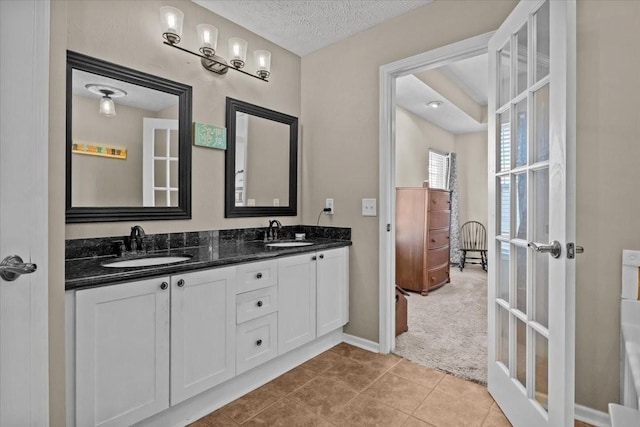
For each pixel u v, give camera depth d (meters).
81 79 1.65
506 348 1.67
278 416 1.61
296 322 2.08
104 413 1.25
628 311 1.44
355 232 2.49
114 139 1.77
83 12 1.65
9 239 0.97
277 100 2.66
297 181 2.83
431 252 3.93
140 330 1.35
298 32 2.47
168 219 1.98
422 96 3.95
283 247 2.13
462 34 1.98
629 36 1.44
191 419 1.58
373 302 2.38
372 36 2.39
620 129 1.47
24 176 1.00
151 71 1.91
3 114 0.95
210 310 1.60
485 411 1.66
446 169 5.66
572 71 1.15
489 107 1.81
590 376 1.55
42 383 1.04
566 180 1.16
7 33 0.96
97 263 1.53
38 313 1.03
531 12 1.41
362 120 2.45
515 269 1.59
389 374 2.02
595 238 1.53
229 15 2.25
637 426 0.85
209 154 2.20
